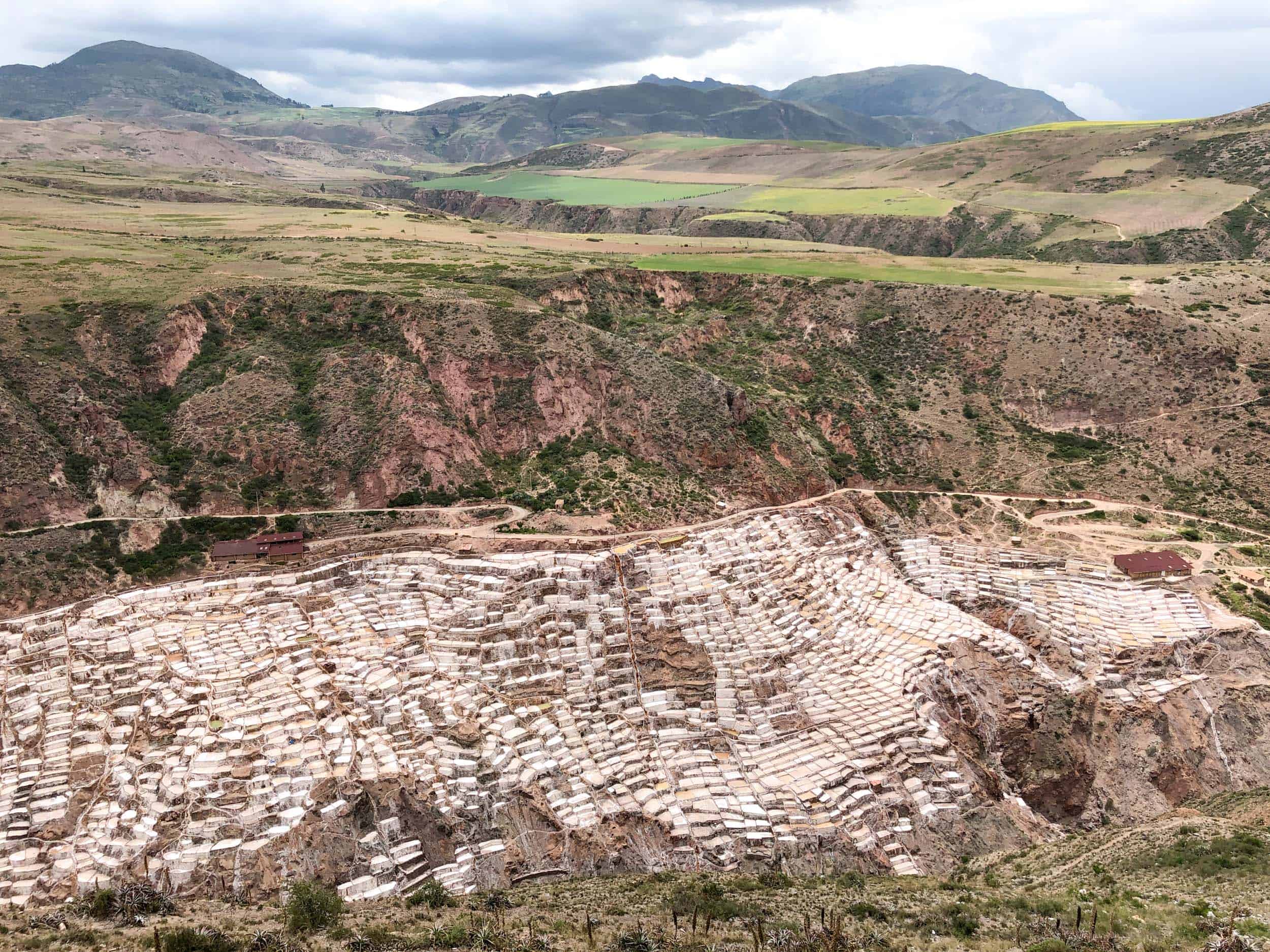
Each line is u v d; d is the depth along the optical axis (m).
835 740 100.25
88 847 78.44
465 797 86.19
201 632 101.81
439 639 104.44
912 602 122.50
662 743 99.19
